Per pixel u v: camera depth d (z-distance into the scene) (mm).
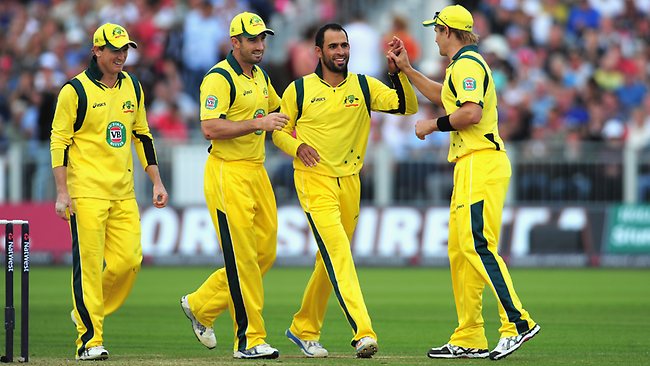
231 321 39500
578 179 64312
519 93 73250
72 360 28453
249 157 29219
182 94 74938
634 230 63625
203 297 30609
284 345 33031
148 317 40500
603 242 63781
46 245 63875
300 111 29656
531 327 27922
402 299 47031
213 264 64000
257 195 29516
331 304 44938
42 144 65438
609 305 44500
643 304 44875
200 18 75500
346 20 83438
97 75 29062
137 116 30047
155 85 71750
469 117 27906
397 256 64250
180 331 36562
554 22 81438
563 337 34656
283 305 44531
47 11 83688
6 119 75625
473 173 28500
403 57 29844
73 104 28703
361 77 30078
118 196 29281
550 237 63938
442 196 64875
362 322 28516
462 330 29422
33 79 74625
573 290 50688
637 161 64062
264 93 29641
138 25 77875
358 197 30234
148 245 64438
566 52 79250
